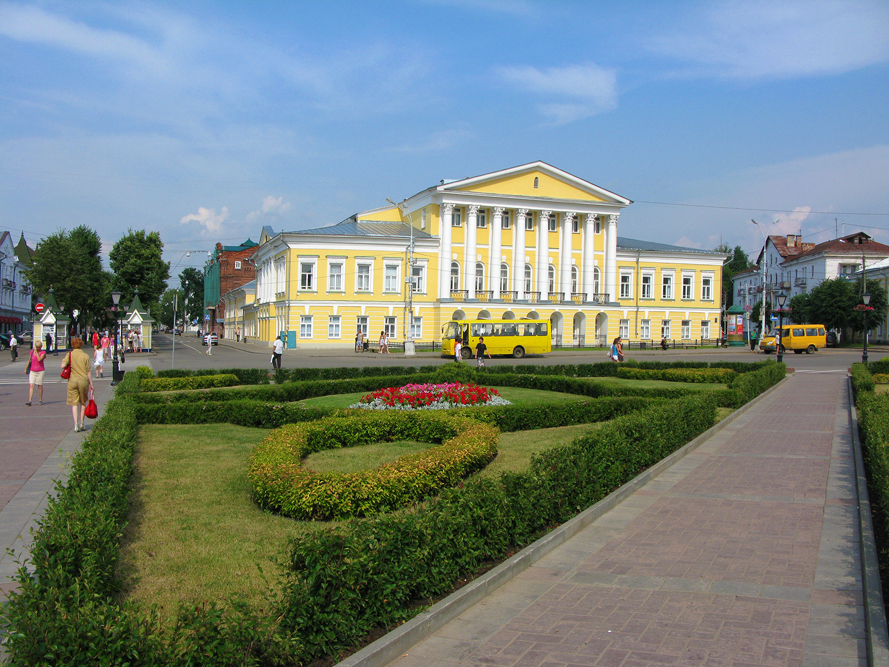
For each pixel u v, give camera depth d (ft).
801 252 272.72
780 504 28.27
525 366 106.32
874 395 50.72
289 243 170.50
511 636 16.11
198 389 74.69
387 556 16.35
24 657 11.30
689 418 42.39
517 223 188.75
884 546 22.00
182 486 29.96
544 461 25.67
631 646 15.43
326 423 40.40
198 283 426.51
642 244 222.48
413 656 15.12
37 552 14.66
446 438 41.57
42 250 188.96
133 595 17.88
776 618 16.88
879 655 13.98
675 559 21.49
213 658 12.27
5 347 202.08
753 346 189.78
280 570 19.66
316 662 14.48
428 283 181.37
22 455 36.50
